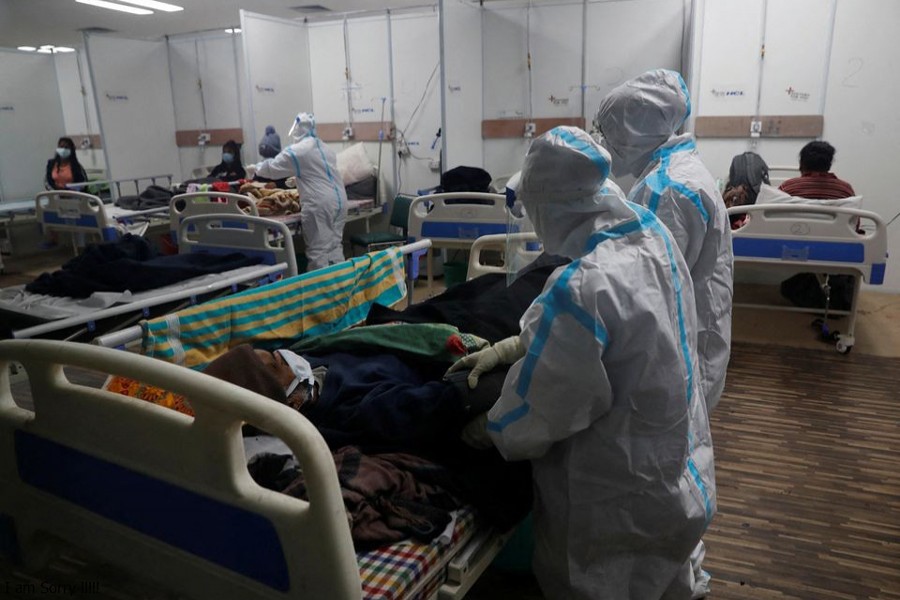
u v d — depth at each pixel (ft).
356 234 17.84
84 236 18.44
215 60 22.77
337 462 4.35
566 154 3.88
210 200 15.12
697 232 5.73
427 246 9.16
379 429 4.75
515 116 16.69
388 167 19.79
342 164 19.15
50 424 4.18
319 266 15.47
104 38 21.31
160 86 23.47
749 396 10.23
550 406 3.87
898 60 14.16
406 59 18.74
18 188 26.78
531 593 5.97
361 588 3.34
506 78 16.53
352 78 19.56
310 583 3.23
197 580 3.71
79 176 23.02
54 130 27.81
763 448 8.62
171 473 3.62
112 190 22.18
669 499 4.13
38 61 26.86
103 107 21.61
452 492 4.44
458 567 4.04
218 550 3.56
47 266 20.07
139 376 3.53
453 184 14.47
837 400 10.02
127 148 22.50
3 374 4.49
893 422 9.28
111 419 3.82
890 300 14.88
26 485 4.53
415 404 4.77
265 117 18.37
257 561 3.40
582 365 3.73
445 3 14.47
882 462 8.22
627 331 3.77
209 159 23.98
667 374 3.92
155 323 5.64
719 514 7.21
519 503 4.62
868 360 11.59
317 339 6.30
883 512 7.19
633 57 15.48
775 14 14.64
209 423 3.35
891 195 14.90
